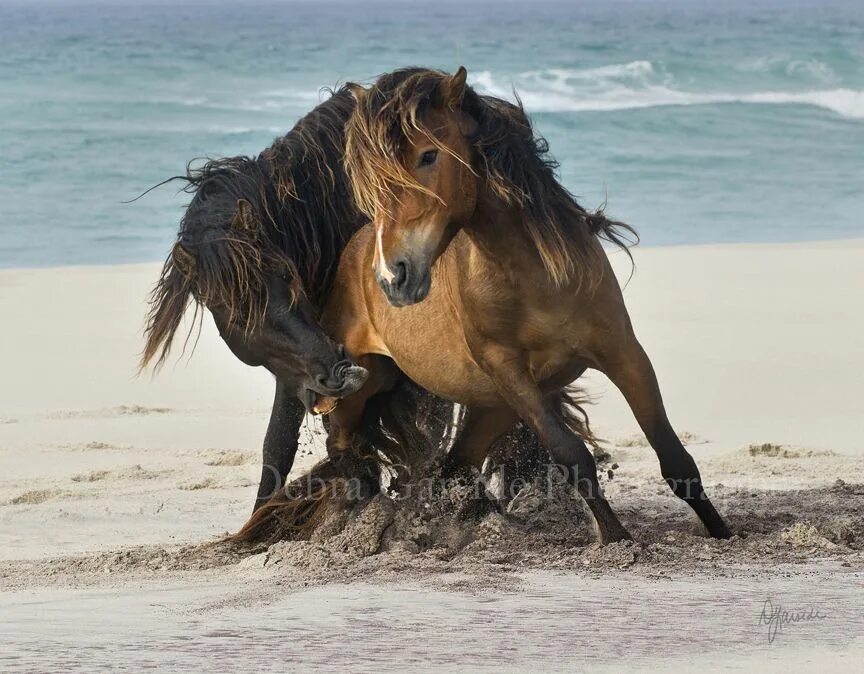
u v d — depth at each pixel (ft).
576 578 28.14
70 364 66.74
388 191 27.37
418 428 37.96
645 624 23.88
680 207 128.77
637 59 271.69
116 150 160.76
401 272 27.45
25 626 25.41
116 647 23.25
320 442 51.85
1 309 80.64
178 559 34.17
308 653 22.53
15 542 37.60
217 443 52.16
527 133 29.99
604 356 30.71
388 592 27.71
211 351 70.85
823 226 119.96
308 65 271.90
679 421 52.44
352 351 36.47
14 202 130.11
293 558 32.24
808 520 34.35
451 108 28.25
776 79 232.12
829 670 20.66
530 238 29.27
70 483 45.62
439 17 615.57
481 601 26.27
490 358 30.91
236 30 446.19
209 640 23.67
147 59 280.10
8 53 297.74
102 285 89.71
